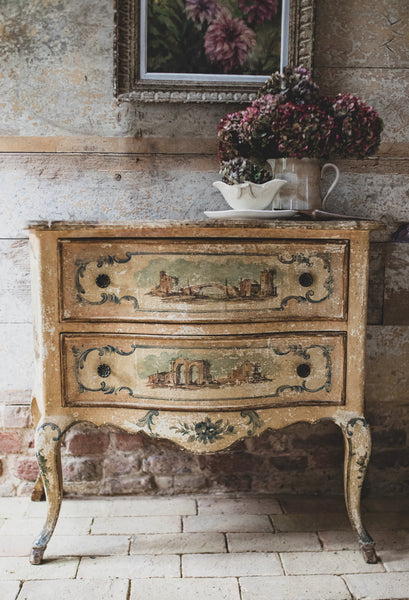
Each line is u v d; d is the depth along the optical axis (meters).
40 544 1.75
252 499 2.23
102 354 1.69
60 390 1.70
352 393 1.74
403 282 2.25
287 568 1.75
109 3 2.10
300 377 1.72
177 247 1.61
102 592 1.62
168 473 2.25
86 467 2.23
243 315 1.65
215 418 1.67
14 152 2.14
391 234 2.24
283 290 1.67
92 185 2.18
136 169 2.18
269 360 1.69
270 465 2.27
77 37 2.11
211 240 1.61
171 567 1.74
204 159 2.18
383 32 2.15
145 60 2.11
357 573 1.73
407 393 2.28
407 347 2.27
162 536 1.93
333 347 1.72
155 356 1.66
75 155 2.16
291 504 2.19
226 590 1.63
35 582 1.66
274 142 1.88
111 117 2.15
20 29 2.09
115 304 1.66
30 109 2.13
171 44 2.11
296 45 2.10
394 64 2.17
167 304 1.64
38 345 1.74
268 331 1.68
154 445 2.24
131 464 2.24
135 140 2.16
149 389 1.68
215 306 1.63
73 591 1.62
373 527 2.01
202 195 2.20
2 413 2.22
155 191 2.19
